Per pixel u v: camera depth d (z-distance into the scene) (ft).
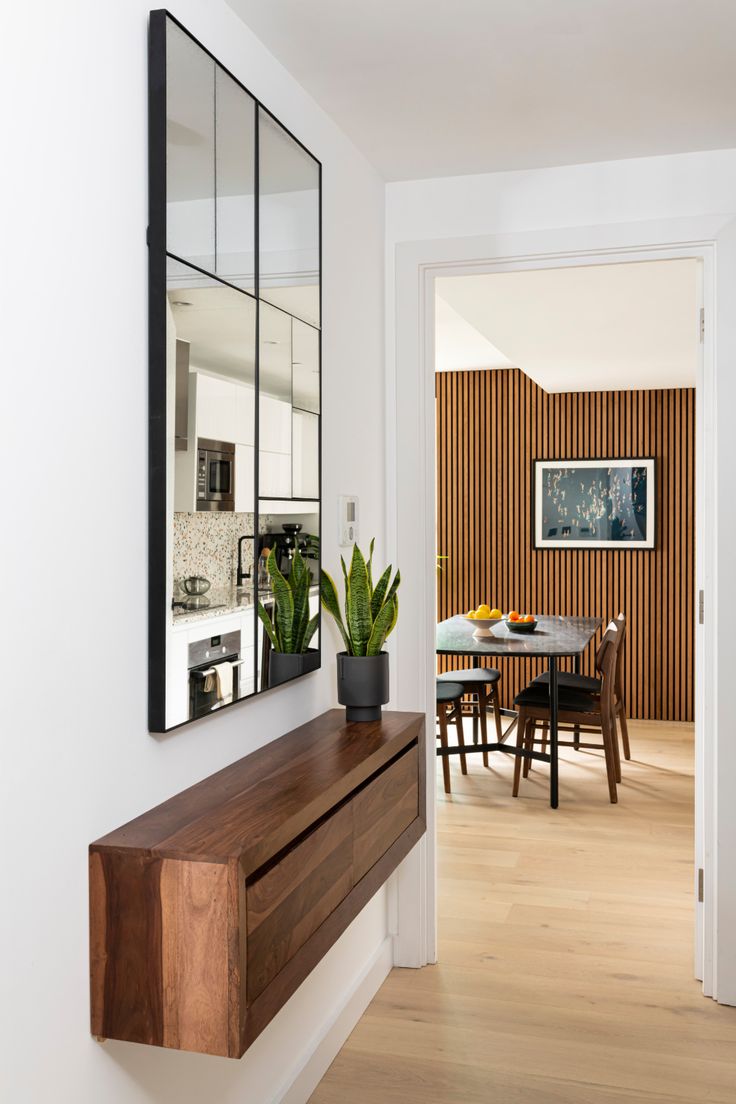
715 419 9.45
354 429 9.32
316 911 5.89
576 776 19.07
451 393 26.63
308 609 7.81
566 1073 8.31
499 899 12.48
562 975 10.22
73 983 4.81
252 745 6.98
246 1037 4.82
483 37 7.02
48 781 4.62
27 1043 4.49
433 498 10.61
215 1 6.33
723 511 9.31
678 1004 9.56
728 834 9.43
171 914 4.78
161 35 5.39
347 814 6.47
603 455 25.45
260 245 6.79
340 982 8.87
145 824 5.27
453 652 17.49
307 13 6.64
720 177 9.39
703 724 9.86
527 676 25.85
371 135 8.96
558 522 25.82
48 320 4.56
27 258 4.41
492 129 8.82
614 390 25.16
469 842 14.90
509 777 19.03
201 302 5.89
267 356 6.92
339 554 8.89
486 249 10.02
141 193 5.37
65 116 4.67
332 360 8.66
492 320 15.43
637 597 25.30
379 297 10.15
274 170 7.05
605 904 12.26
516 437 26.11
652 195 9.57
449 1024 9.17
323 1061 8.27
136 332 5.32
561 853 14.33
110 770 5.13
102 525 5.03
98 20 4.95
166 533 5.48
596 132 8.90
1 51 4.22
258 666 6.86
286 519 7.33
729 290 9.21
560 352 18.76
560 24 6.84
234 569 6.42
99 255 4.97
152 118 5.41
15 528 4.36
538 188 9.89
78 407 4.81
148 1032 4.86
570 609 25.79
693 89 7.95
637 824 15.79
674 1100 7.90
